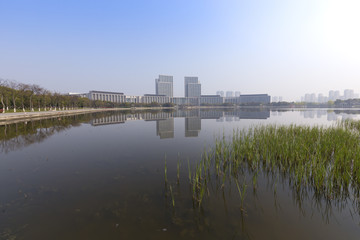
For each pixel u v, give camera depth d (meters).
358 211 4.75
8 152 10.56
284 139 9.48
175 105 160.88
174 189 6.04
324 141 8.96
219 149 9.68
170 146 12.15
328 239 3.80
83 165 8.41
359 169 5.59
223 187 6.14
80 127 21.52
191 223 4.31
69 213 4.66
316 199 5.34
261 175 7.05
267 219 4.46
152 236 3.87
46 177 6.99
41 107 56.88
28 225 4.18
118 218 4.47
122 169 7.91
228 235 3.92
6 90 37.75
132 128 21.06
